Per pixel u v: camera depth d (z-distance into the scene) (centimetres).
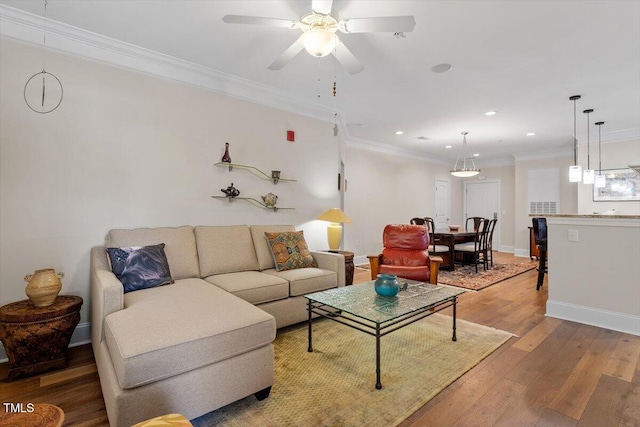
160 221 305
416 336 273
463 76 341
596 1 216
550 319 318
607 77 341
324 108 438
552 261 328
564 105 429
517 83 358
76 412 172
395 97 404
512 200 831
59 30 251
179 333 157
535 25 245
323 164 445
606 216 294
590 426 162
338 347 252
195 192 327
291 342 261
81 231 265
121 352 141
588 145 578
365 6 223
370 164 679
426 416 169
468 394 189
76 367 221
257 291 260
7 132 237
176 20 244
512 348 251
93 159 271
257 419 166
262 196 378
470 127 545
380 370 213
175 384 151
